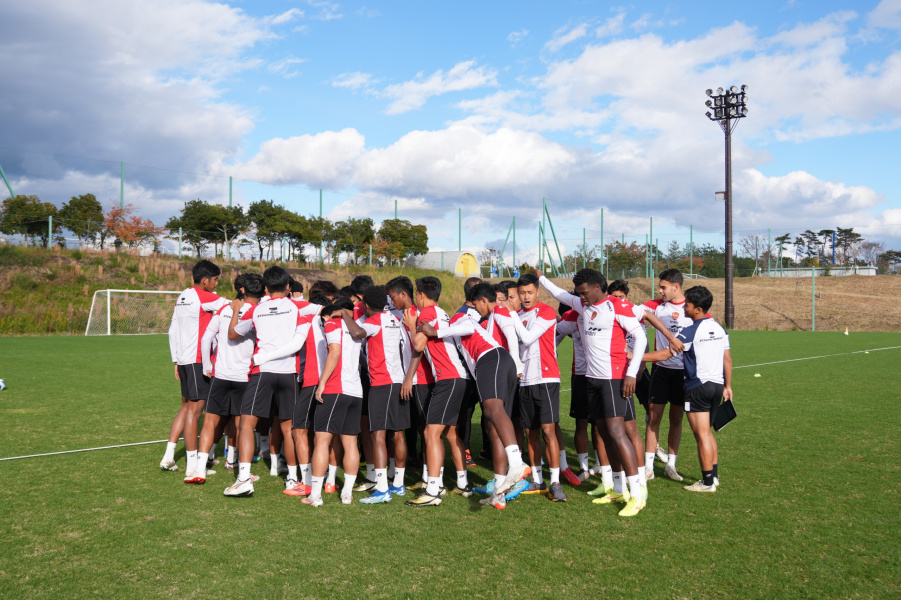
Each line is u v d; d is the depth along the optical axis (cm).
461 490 500
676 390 528
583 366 502
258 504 466
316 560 351
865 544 372
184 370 530
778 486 496
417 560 352
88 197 3044
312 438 559
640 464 468
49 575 328
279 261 3325
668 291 562
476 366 482
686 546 372
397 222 4028
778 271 4703
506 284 598
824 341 2089
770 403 883
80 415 792
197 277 544
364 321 489
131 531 396
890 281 3922
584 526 413
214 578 326
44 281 2484
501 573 333
